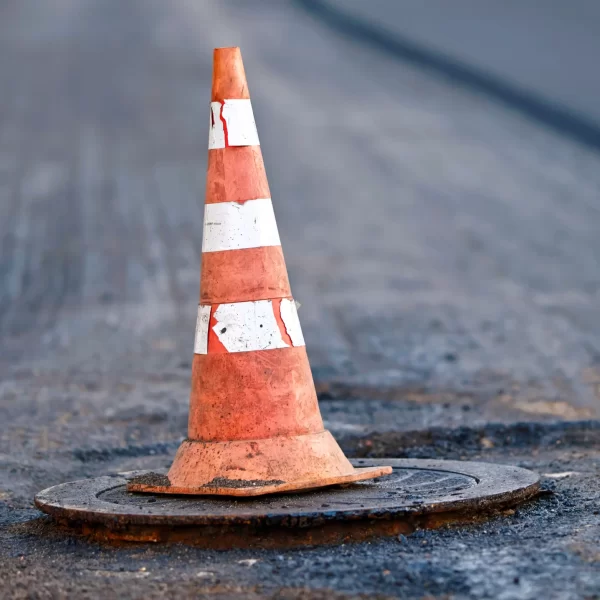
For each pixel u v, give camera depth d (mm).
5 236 21359
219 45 55500
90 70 48281
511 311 14141
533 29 52094
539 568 4336
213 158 5602
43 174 28625
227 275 5461
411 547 4750
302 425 5406
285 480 5246
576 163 31828
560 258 19266
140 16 66812
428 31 55750
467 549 4676
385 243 20828
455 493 5223
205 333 5469
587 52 46469
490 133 36625
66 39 58125
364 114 39531
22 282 17141
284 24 63500
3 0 73938
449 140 35250
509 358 11172
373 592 4156
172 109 39094
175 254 19359
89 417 8688
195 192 26141
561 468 6793
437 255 19516
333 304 14648
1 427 8289
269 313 5434
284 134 35781
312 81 46375
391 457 7578
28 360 11438
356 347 11836
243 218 5500
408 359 11148
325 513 4852
